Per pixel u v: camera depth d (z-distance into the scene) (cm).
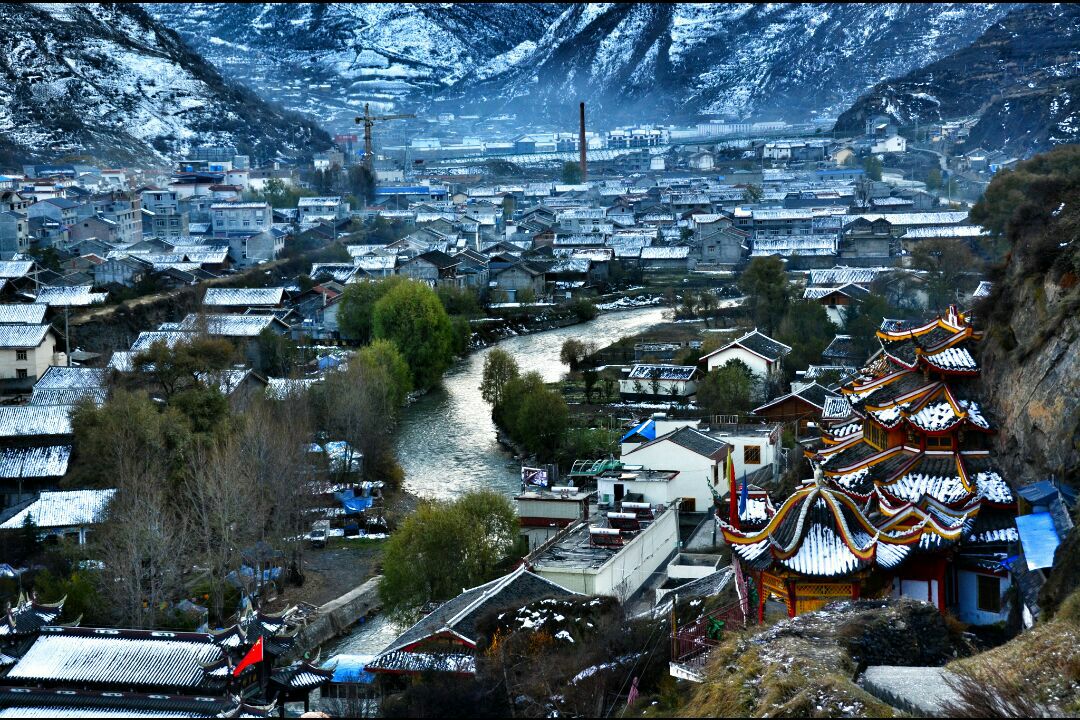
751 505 6059
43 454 10325
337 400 11181
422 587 7612
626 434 10700
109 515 8625
